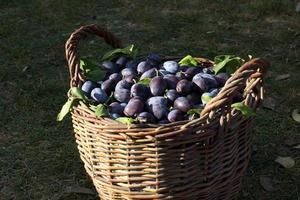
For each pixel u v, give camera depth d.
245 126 2.81
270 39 4.99
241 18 5.37
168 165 2.62
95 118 2.69
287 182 3.36
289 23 5.23
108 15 5.61
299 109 4.01
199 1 5.74
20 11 5.77
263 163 3.51
